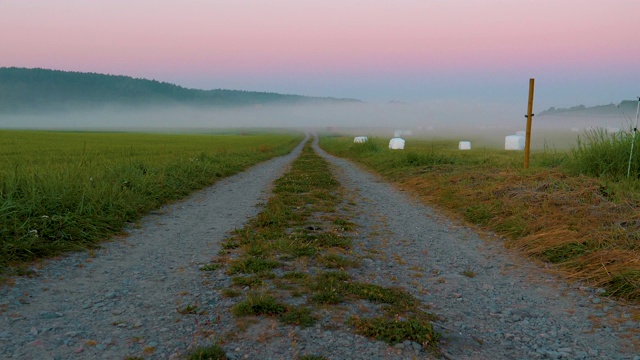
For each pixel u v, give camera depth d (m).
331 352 3.79
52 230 7.28
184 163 18.44
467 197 11.80
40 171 11.33
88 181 10.62
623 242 6.69
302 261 6.49
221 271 6.10
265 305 4.59
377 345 3.95
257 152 38.25
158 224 9.38
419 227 9.51
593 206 8.86
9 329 4.13
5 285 5.29
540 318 4.82
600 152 12.19
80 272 6.03
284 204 11.65
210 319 4.44
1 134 61.69
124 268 6.27
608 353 4.02
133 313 4.61
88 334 4.08
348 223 9.38
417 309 4.90
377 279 5.96
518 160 20.62
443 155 23.55
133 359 3.60
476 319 4.76
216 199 12.95
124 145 41.34
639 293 5.23
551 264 6.72
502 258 7.21
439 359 3.78
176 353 3.72
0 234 6.47
